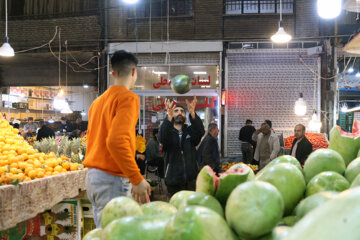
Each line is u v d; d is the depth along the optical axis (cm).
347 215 41
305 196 97
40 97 1753
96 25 1029
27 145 404
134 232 71
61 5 1042
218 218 69
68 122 1212
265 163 579
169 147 354
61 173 315
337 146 129
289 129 978
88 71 1058
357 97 1255
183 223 66
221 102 972
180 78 321
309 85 970
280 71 982
